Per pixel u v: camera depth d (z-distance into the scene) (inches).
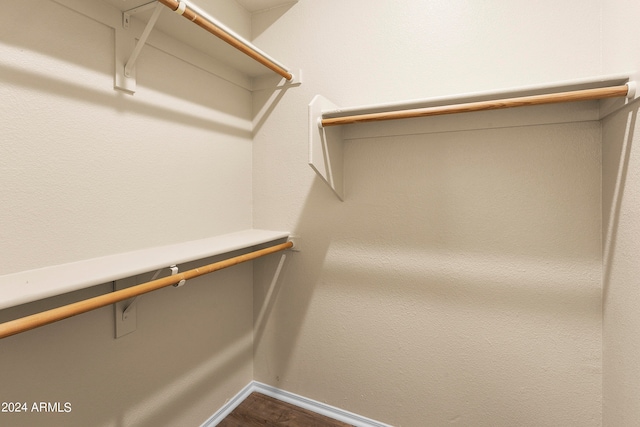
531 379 48.3
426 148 53.2
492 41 48.5
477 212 50.5
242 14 63.4
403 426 56.4
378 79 55.7
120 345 43.4
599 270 44.4
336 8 58.7
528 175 47.5
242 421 59.5
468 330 51.7
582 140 44.7
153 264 37.1
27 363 34.4
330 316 61.2
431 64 52.1
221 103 58.9
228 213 61.0
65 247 37.0
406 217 54.9
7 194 32.5
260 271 66.9
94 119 39.7
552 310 46.9
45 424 35.9
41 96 34.8
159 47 46.9
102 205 40.7
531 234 47.6
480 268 50.6
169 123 49.4
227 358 61.7
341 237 59.7
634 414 35.5
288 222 63.8
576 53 44.1
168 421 50.4
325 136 51.8
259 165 66.0
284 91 63.1
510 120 47.5
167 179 49.2
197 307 55.1
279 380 66.2
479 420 51.5
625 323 37.4
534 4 46.1
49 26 35.3
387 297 56.8
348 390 60.3
